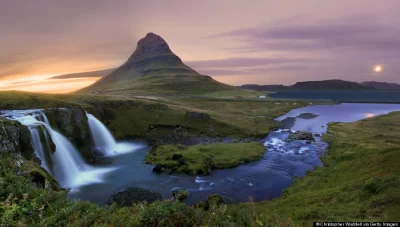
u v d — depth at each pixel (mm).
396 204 24234
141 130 93062
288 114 167000
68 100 95875
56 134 57281
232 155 64188
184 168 53594
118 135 87188
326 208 28016
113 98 116125
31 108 72625
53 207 12945
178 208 12305
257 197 41562
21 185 15148
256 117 140500
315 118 148750
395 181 29750
